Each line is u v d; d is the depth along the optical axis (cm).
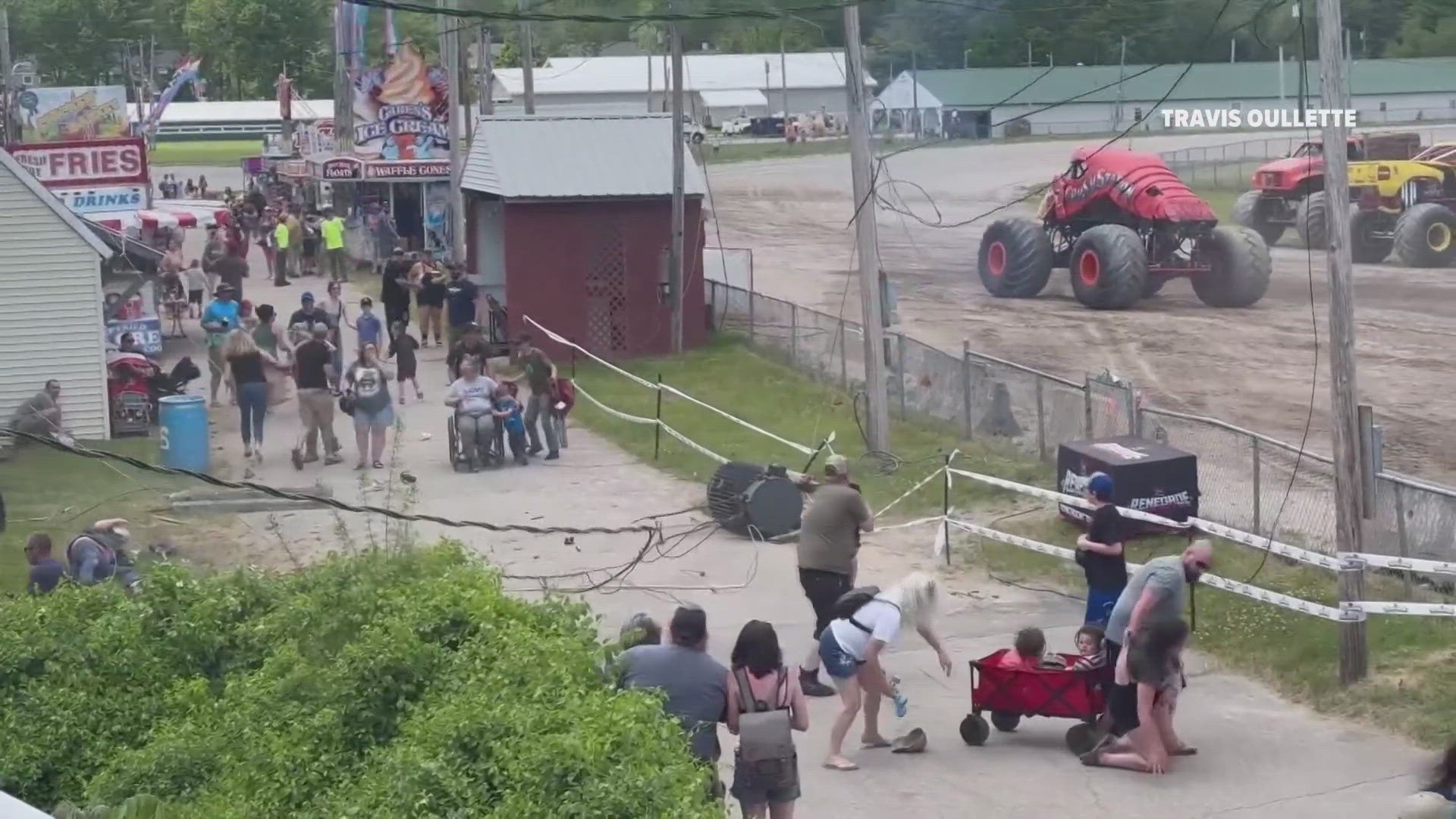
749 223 5525
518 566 1655
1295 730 1141
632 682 864
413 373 2573
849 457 2080
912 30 3519
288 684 838
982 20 3450
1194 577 1080
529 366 2202
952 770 1081
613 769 669
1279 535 1538
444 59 4359
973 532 1677
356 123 4531
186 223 4059
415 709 802
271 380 2495
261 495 1944
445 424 2441
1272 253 4297
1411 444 2028
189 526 1830
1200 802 1014
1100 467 1608
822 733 1162
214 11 9738
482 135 3112
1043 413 1969
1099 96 7056
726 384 2688
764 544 1730
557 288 2964
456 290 3017
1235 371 2606
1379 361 2667
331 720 807
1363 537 1270
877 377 2044
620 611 1488
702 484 2028
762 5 2039
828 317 2642
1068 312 3378
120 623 934
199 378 2730
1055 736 1150
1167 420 1717
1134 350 2842
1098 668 1104
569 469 2141
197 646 941
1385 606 1196
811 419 2366
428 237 4591
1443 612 1185
